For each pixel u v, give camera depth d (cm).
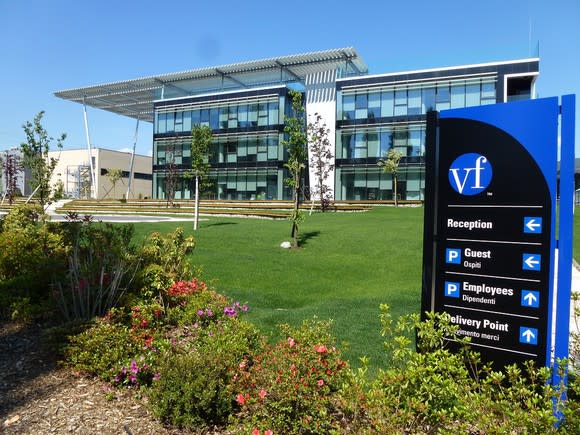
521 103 374
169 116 4791
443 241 414
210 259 1274
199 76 4438
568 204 351
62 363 463
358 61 4009
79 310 591
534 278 368
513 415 253
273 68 4125
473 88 3525
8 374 449
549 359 359
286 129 1698
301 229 1952
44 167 2153
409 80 3700
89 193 5894
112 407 392
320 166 3378
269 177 4309
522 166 373
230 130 4459
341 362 379
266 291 963
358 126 3856
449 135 411
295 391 329
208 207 3831
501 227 383
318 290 1002
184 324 586
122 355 457
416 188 3691
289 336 462
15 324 582
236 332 488
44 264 666
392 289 995
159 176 4841
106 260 628
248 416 358
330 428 325
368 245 1552
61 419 369
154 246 801
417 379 306
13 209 1051
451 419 290
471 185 399
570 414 243
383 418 296
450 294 409
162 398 372
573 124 351
